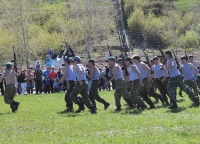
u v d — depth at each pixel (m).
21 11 51.31
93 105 16.50
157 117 13.52
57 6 64.81
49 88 29.94
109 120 13.18
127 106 18.31
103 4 59.97
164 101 18.09
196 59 53.41
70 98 16.05
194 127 11.38
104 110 16.89
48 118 14.39
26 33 51.72
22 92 29.84
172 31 60.31
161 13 67.81
